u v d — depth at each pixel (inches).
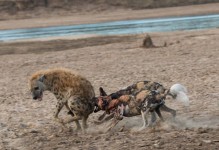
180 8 4854.8
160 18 3678.6
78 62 1201.4
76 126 541.0
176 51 1289.4
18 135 532.7
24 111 669.9
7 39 2356.1
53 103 712.4
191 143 452.4
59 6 4995.1
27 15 4803.2
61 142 486.0
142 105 505.0
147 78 881.5
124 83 844.0
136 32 2322.8
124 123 561.6
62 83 520.4
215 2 5251.0
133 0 5123.0
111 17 4156.0
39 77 522.6
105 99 518.0
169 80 847.1
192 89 751.7
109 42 1760.6
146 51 1339.8
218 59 1085.1
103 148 455.5
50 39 2122.3
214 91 728.3
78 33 2522.1
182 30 2255.2
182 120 557.6
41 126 572.4
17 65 1235.2
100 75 952.3
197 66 994.7
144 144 457.4
